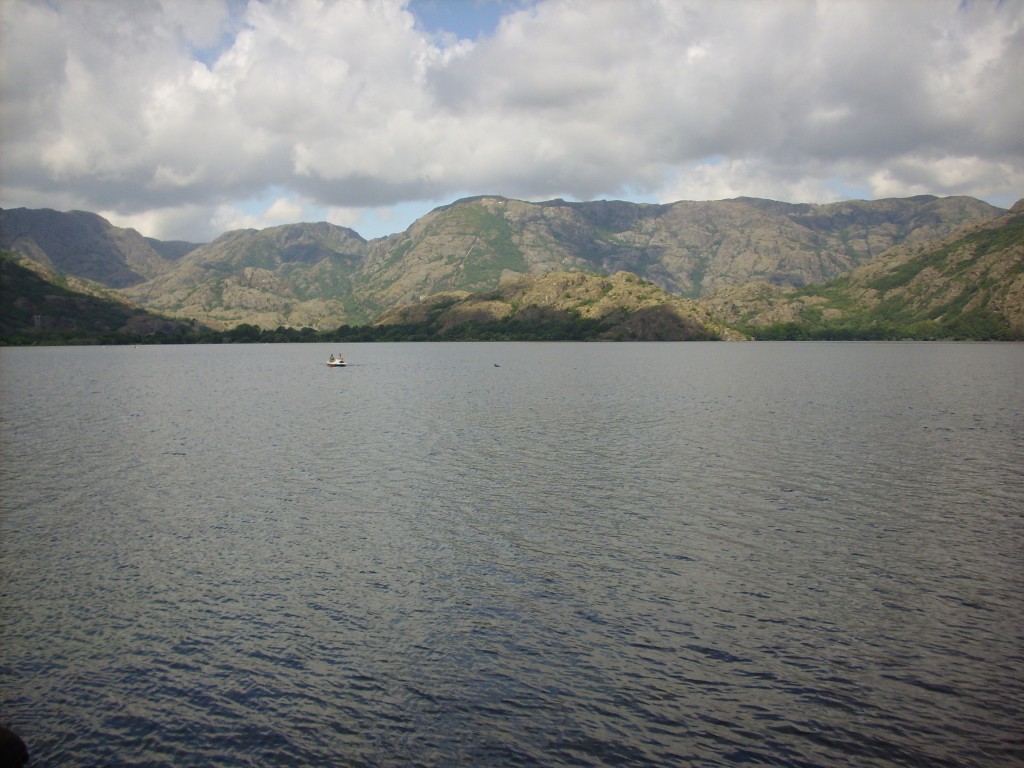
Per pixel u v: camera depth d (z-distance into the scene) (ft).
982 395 370.32
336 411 313.94
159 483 172.55
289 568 117.08
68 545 127.85
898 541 128.88
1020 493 160.86
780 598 105.09
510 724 76.33
